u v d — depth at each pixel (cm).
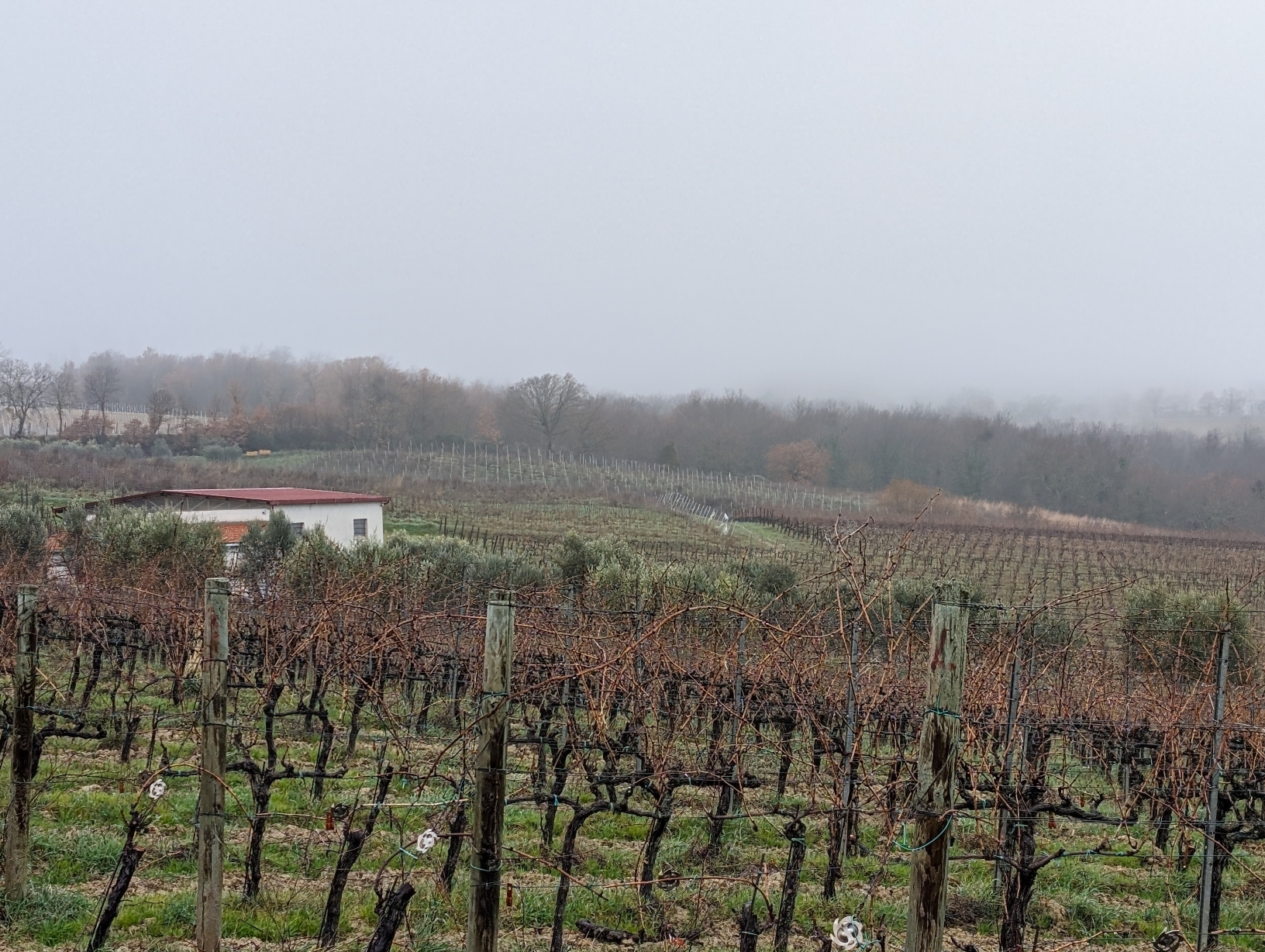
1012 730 852
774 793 1159
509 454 9381
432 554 2606
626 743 912
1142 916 899
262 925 732
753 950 617
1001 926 815
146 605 1399
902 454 9538
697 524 5794
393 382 9400
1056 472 8594
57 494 4391
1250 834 809
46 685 1440
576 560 2623
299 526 3428
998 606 952
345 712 1226
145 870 822
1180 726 848
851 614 983
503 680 559
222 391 13300
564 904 714
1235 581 3897
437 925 750
